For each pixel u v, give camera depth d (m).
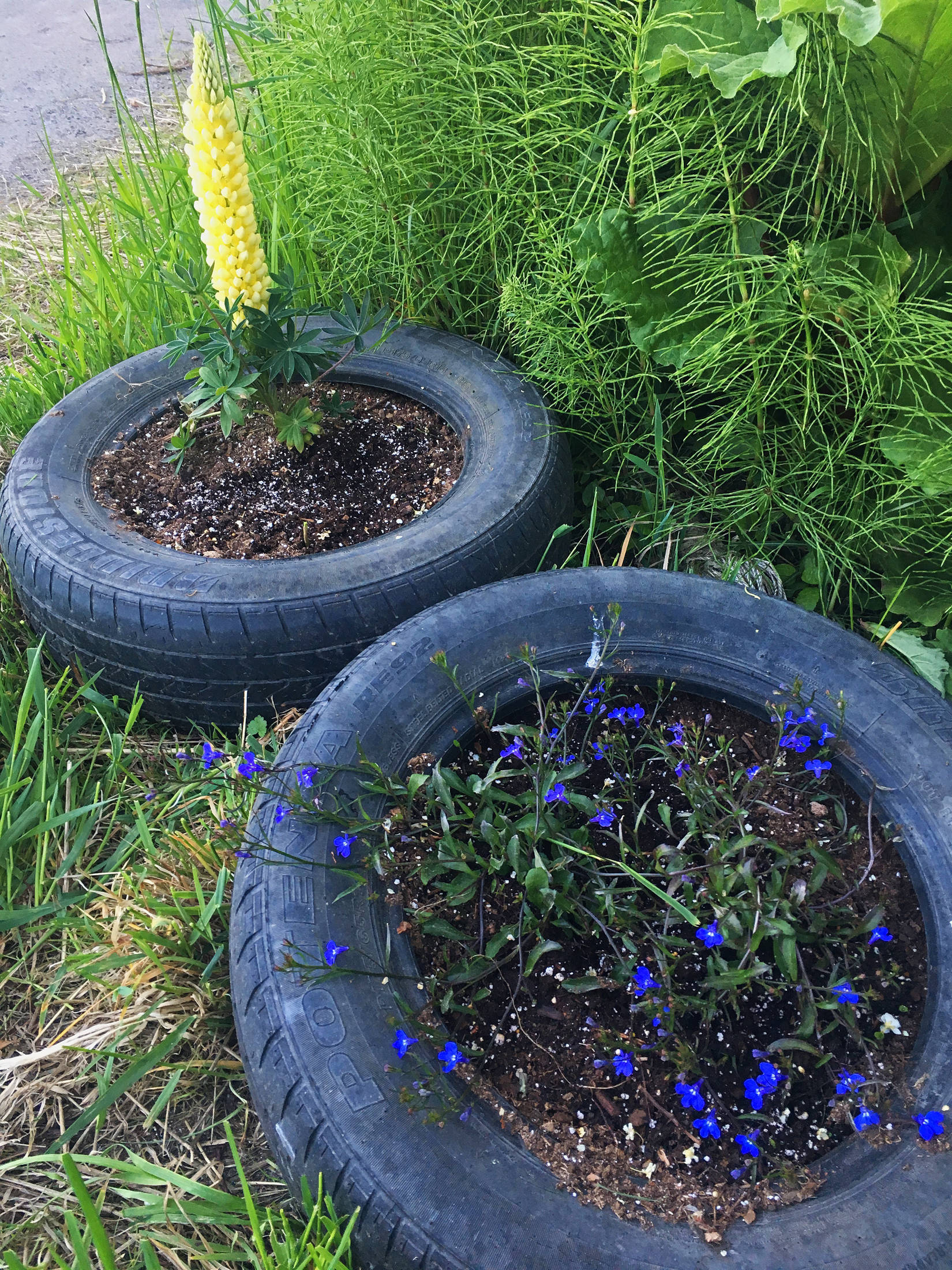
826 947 0.79
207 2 1.53
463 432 1.21
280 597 0.99
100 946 0.90
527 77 1.22
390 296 1.41
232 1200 0.74
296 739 0.88
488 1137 0.70
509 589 0.97
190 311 1.39
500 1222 0.67
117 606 1.00
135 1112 0.82
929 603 1.09
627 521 1.22
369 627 1.00
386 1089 0.71
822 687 0.92
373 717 0.89
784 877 0.78
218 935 0.90
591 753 0.91
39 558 1.06
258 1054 0.74
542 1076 0.75
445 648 0.93
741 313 1.03
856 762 0.88
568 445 1.20
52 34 2.57
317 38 1.29
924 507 1.06
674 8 1.06
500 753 0.92
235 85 1.45
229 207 1.07
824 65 0.97
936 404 1.05
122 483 1.18
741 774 0.88
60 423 1.22
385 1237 0.67
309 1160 0.70
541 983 0.79
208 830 0.95
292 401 1.24
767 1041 0.76
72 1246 0.71
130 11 2.67
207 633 0.99
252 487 1.17
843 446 1.04
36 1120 0.82
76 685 1.11
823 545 1.14
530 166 1.17
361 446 1.22
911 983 0.79
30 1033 0.88
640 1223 0.67
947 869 0.81
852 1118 0.71
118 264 1.48
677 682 0.95
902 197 1.08
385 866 0.81
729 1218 0.67
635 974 0.75
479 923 0.81
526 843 0.83
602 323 1.22
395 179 1.29
